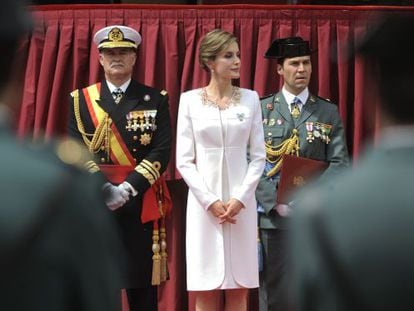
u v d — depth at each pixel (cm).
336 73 1838
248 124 1541
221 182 1518
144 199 1573
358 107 1786
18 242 512
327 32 1820
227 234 1520
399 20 530
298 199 530
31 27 573
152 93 1623
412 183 496
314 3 2273
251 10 1820
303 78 1678
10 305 511
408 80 519
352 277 482
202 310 1544
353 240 487
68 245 527
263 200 1639
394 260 479
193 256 1528
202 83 1805
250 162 1552
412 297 475
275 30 1825
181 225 1780
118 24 1819
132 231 1556
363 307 479
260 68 1814
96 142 1595
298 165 1622
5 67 555
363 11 1814
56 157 554
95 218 545
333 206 500
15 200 519
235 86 1745
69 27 1828
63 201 530
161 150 1585
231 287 1512
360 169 517
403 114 520
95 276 537
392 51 526
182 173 1534
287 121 1669
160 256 1602
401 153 509
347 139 1825
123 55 1608
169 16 1822
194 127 1544
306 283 492
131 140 1588
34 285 515
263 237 1650
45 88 1828
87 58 1831
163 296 1794
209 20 1820
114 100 1611
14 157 534
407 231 484
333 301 484
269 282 1645
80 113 1619
